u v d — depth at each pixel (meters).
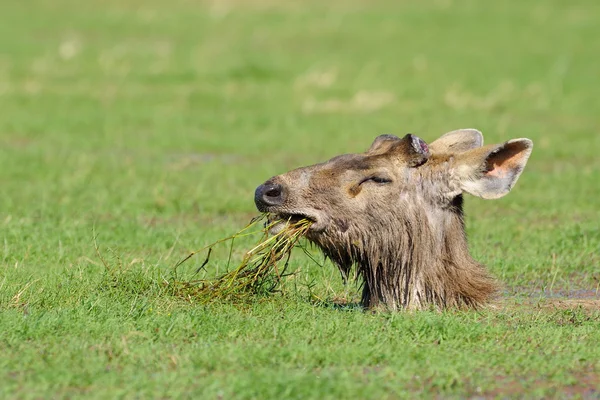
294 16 48.44
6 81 32.97
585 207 18.22
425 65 36.94
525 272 13.89
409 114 29.23
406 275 11.31
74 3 50.62
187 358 9.13
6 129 26.23
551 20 47.53
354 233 11.20
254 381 8.39
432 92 32.31
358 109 30.08
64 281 11.92
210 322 10.30
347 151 24.27
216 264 13.14
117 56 37.75
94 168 21.34
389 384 8.57
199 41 42.03
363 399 8.30
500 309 11.65
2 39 40.47
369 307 11.54
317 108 30.20
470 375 9.01
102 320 10.38
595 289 13.32
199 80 34.34
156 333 10.05
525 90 32.72
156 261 13.27
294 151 24.39
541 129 26.86
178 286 11.66
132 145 24.69
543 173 21.67
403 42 42.31
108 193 18.72
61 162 21.89
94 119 27.78
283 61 37.22
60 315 10.39
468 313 11.18
